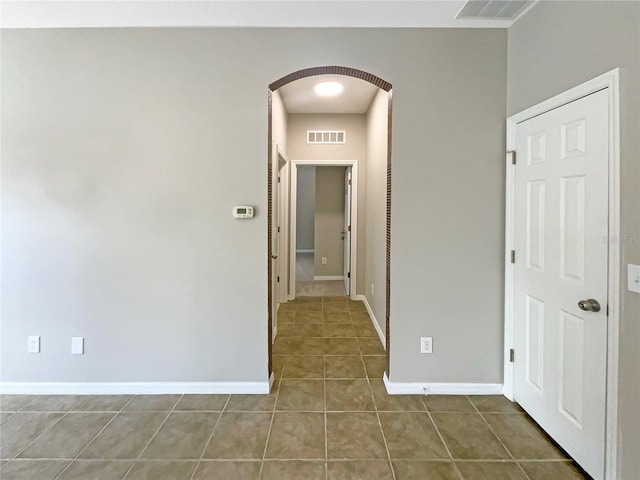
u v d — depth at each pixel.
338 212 6.08
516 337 2.22
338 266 6.16
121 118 2.29
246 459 1.75
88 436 1.92
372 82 2.39
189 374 2.38
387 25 2.25
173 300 2.36
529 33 2.05
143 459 1.75
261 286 2.36
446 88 2.29
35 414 2.13
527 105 2.08
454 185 2.32
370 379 2.57
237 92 2.30
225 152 2.32
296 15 2.14
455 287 2.35
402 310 2.35
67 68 2.28
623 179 1.44
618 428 1.47
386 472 1.66
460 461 1.74
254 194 2.33
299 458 1.75
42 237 2.32
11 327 2.36
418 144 2.31
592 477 1.60
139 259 2.35
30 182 2.31
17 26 2.24
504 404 2.24
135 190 2.32
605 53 1.52
